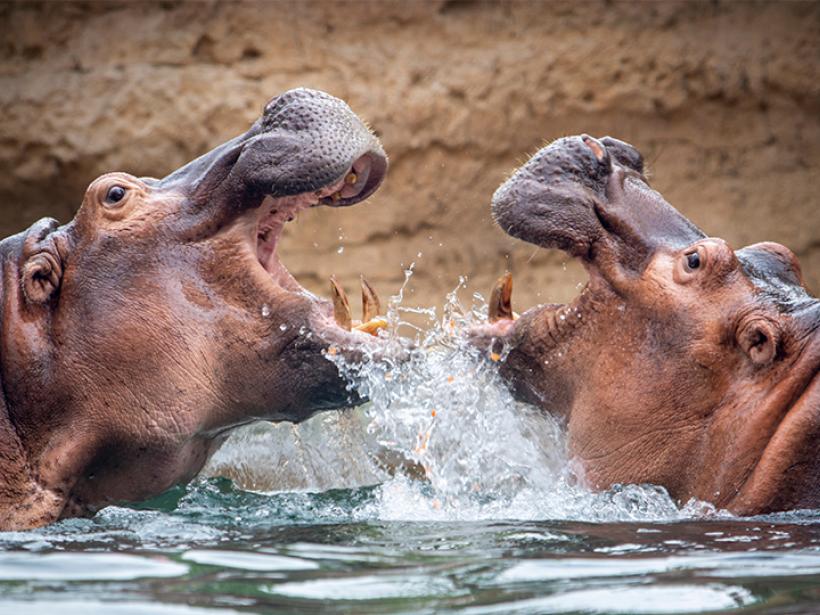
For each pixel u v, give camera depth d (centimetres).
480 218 3031
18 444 1043
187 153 2975
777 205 3042
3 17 2989
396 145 3000
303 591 748
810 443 988
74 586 765
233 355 1070
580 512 1048
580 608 708
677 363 1061
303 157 1054
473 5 3077
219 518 1040
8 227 3006
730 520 988
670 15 3067
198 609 702
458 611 700
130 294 1056
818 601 721
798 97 3052
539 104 3038
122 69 2994
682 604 715
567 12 3073
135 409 1048
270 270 1121
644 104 3045
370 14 3053
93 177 2972
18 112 2961
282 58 3014
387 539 927
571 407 1125
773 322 1023
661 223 1114
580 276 2972
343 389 1083
